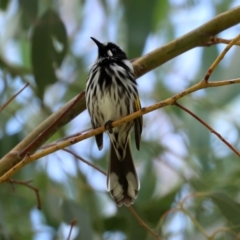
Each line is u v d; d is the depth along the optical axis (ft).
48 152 20.56
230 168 38.55
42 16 31.83
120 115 28.22
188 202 35.42
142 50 32.68
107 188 27.89
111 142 28.63
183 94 20.71
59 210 32.81
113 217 35.24
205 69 41.11
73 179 35.76
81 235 30.81
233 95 40.32
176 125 40.06
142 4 33.22
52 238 34.94
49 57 31.73
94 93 28.17
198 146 39.37
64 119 26.35
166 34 42.52
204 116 40.24
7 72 38.14
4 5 35.55
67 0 44.60
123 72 28.17
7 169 24.49
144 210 35.47
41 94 31.86
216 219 34.53
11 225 36.29
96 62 29.60
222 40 26.86
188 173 37.37
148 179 38.47
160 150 38.40
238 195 36.88
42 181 36.09
